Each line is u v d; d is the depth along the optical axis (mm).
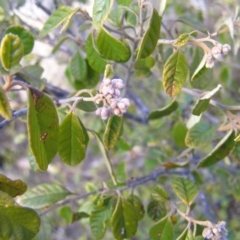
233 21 325
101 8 228
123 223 274
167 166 330
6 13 356
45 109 197
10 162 801
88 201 347
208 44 328
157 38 242
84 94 275
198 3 511
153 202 302
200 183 365
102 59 290
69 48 415
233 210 586
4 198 187
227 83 490
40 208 318
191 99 433
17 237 189
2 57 188
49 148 205
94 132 266
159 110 305
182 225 321
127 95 470
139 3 250
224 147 272
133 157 482
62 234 684
